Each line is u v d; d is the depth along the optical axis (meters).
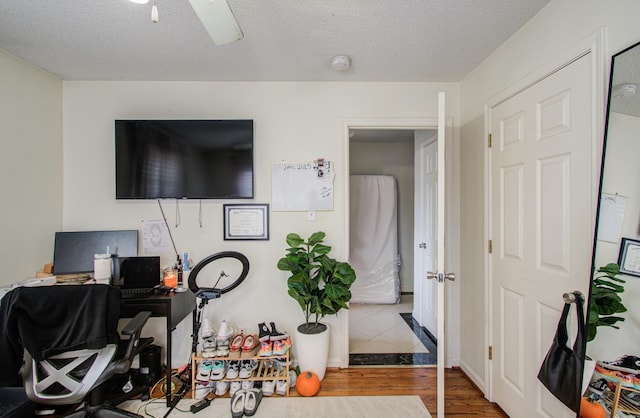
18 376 1.45
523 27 1.67
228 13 1.22
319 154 2.43
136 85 2.38
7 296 1.41
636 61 1.06
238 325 2.38
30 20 1.60
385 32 1.74
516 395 1.73
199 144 2.27
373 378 2.26
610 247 1.12
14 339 1.41
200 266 2.08
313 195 2.41
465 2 1.48
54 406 1.87
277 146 2.42
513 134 1.78
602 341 1.17
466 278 2.33
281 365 2.12
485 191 2.04
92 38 1.78
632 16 1.10
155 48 1.91
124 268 2.15
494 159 1.96
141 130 2.25
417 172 3.33
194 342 2.08
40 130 2.17
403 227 4.45
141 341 1.91
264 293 2.40
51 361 1.49
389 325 3.29
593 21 1.25
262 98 2.41
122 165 2.25
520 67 1.70
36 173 2.14
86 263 2.22
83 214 2.36
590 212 1.26
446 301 2.44
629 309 1.06
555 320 1.46
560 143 1.43
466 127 2.33
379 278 4.08
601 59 1.21
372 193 4.15
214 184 2.28
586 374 1.19
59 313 1.46
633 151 1.05
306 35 1.77
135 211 2.37
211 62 2.10
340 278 2.11
